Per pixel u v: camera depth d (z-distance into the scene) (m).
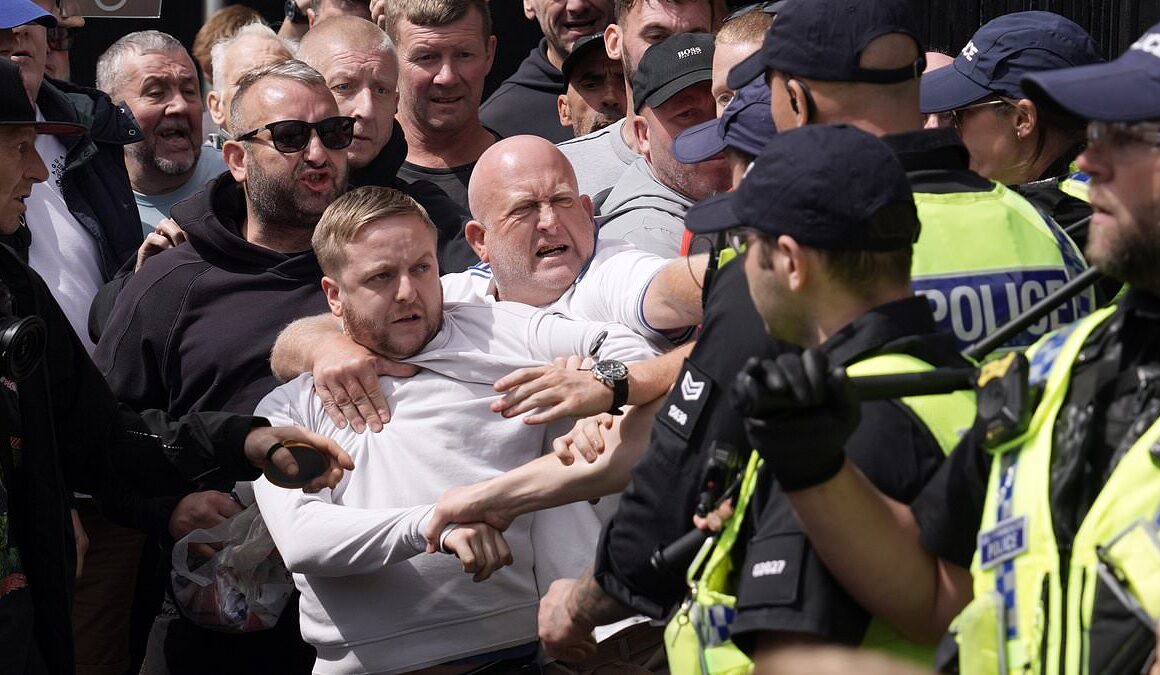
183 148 8.51
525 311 5.49
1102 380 2.87
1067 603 2.74
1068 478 2.81
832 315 3.25
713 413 3.83
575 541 5.32
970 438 3.02
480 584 5.21
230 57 8.33
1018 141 4.97
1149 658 2.62
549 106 8.90
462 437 5.26
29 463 4.98
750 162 4.57
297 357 5.59
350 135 6.68
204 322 6.46
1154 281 2.83
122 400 6.54
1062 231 4.15
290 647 6.16
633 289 5.33
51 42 8.68
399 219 5.36
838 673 3.05
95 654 6.99
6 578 4.90
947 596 3.03
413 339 5.36
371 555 5.09
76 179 7.43
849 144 3.23
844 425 2.82
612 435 4.92
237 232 6.79
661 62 6.25
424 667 5.19
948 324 3.86
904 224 3.22
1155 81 2.83
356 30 7.35
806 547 3.13
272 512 5.39
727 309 3.89
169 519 6.16
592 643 4.83
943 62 5.72
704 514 3.54
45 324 4.97
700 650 3.47
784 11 4.00
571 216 5.65
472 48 8.09
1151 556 2.65
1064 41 4.91
